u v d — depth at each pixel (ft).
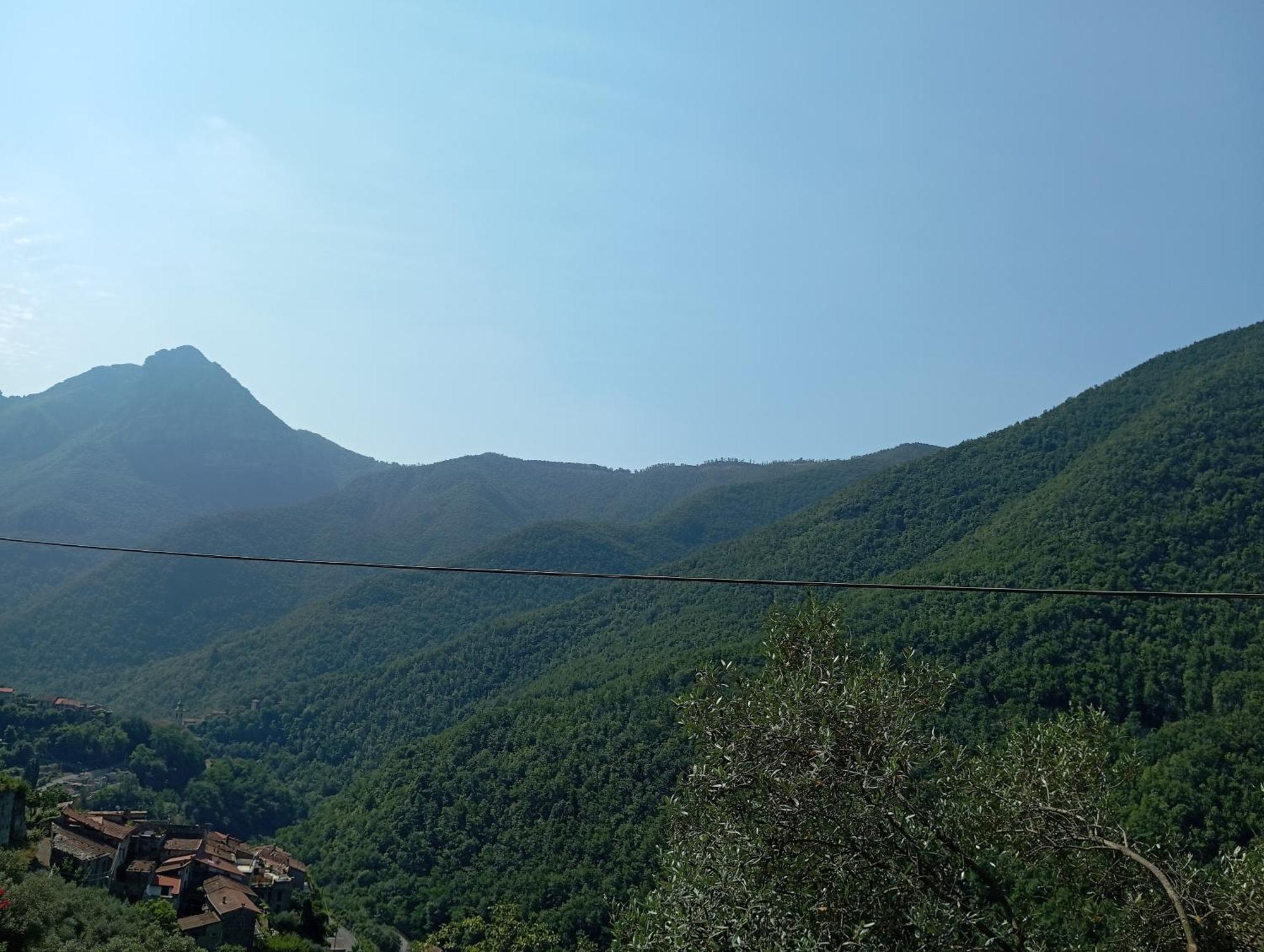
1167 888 21.81
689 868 26.66
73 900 99.91
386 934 170.81
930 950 22.86
